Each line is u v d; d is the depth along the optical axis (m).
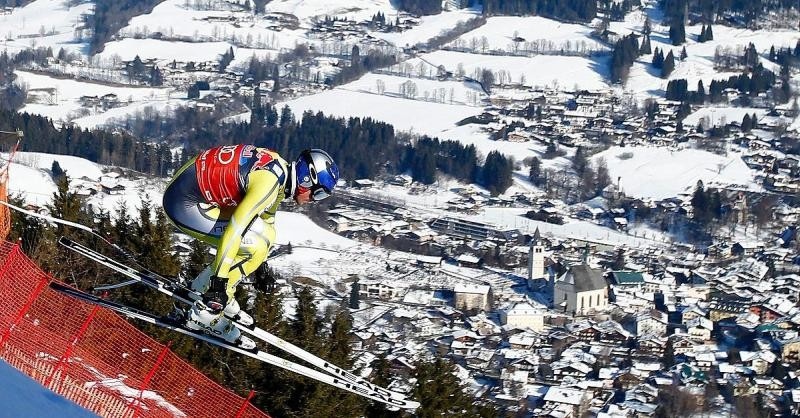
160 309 18.34
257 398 17.42
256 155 7.10
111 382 12.59
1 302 12.98
